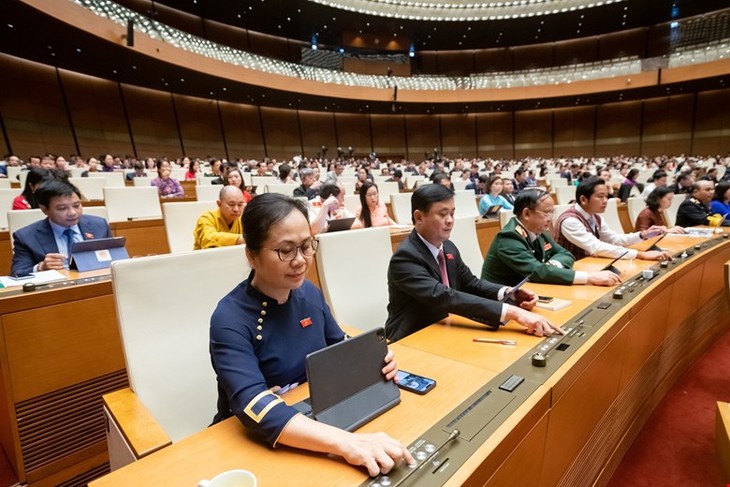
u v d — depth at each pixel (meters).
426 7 15.38
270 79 14.08
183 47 11.60
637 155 18.64
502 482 0.78
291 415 0.79
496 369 1.06
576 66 16.89
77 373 1.68
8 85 11.22
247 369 0.87
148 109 14.35
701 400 2.13
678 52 15.19
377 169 12.42
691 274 2.23
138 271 1.18
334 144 19.23
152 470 0.74
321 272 1.81
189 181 7.27
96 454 1.74
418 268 1.55
